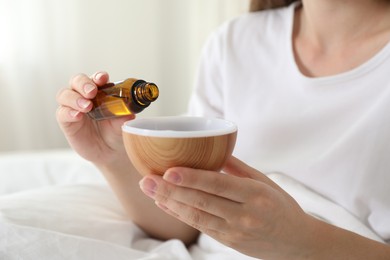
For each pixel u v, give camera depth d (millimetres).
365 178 738
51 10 2020
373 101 764
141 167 468
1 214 695
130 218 854
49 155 1243
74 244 668
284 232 505
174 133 429
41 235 665
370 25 825
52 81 2084
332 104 797
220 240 512
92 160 741
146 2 2217
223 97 992
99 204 851
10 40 1963
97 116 656
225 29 1010
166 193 444
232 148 473
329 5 816
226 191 446
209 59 1021
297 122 829
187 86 2395
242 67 942
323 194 781
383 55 757
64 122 671
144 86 578
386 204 730
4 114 2029
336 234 568
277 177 802
